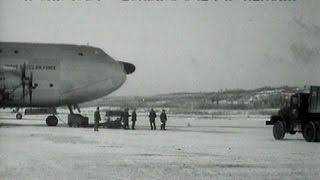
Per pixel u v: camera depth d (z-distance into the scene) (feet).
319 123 95.09
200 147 83.41
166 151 76.28
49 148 77.36
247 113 402.52
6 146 78.89
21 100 126.41
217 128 154.30
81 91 129.18
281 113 104.32
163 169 58.54
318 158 71.31
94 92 130.52
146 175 54.24
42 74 126.00
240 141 97.35
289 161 68.23
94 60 130.00
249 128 156.15
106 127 136.26
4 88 123.54
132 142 89.51
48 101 128.36
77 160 64.85
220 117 312.91
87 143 85.56
